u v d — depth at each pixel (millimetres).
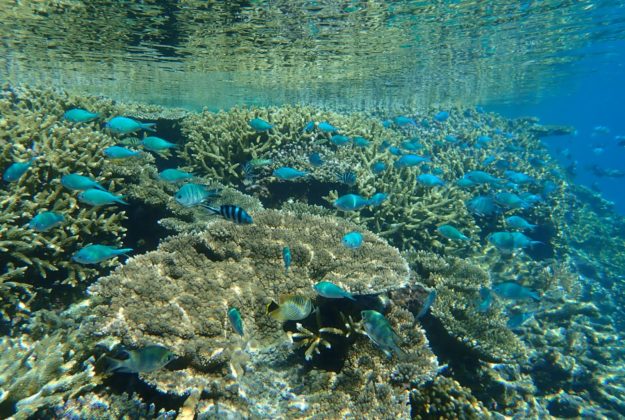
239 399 669
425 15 2539
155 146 1205
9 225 904
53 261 932
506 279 1726
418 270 1274
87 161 1168
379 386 777
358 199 1123
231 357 722
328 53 3367
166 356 583
